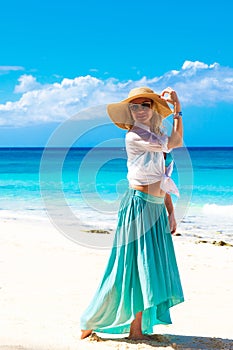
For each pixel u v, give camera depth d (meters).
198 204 17.48
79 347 4.25
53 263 8.34
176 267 4.59
